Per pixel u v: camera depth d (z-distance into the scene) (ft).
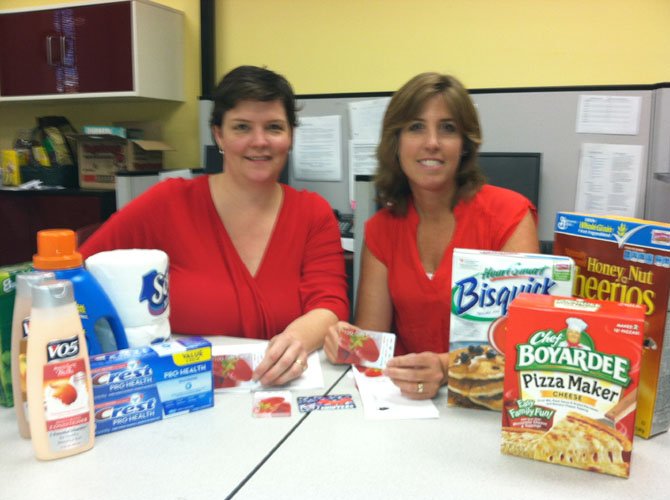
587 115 6.73
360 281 4.50
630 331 2.11
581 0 7.29
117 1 8.46
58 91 9.11
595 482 2.14
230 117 4.11
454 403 2.79
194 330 4.23
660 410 2.46
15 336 2.37
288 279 4.33
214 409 2.75
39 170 9.80
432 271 4.25
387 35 8.34
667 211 6.57
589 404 2.19
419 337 4.23
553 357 2.23
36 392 2.21
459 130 3.93
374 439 2.46
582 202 6.91
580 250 2.70
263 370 2.99
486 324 2.71
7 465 2.22
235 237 4.38
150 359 2.57
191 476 2.15
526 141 7.02
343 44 8.61
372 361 3.28
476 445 2.41
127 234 4.33
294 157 8.30
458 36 7.97
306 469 2.21
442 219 4.22
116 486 2.08
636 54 7.18
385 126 4.18
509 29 7.69
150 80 8.82
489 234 4.02
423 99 3.86
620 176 6.70
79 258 2.62
